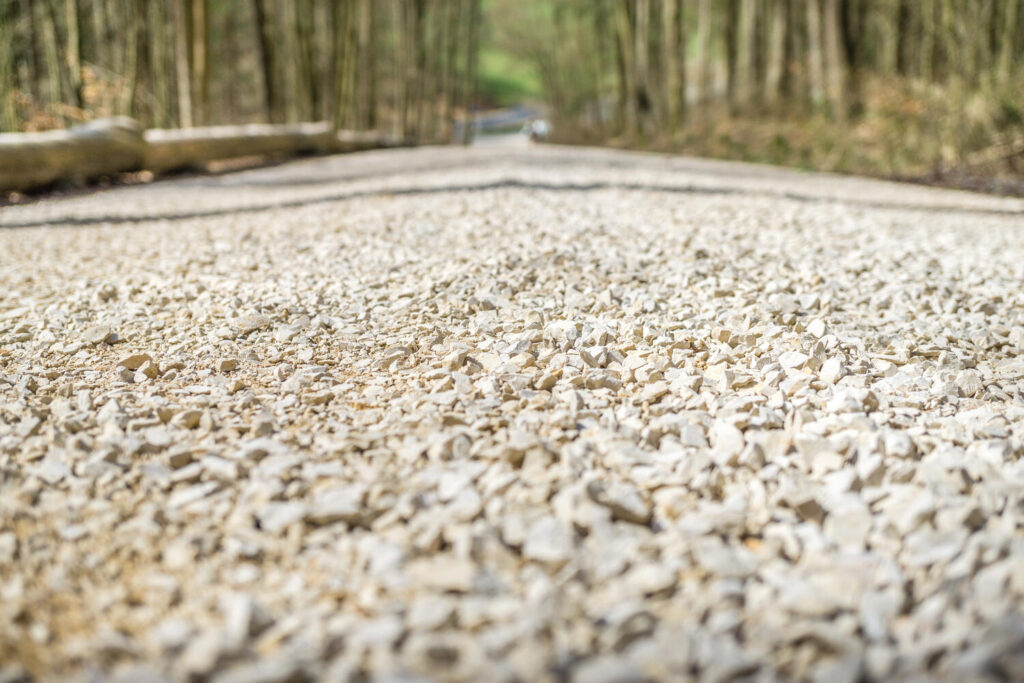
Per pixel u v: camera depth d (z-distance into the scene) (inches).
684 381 112.0
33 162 336.2
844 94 651.5
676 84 788.6
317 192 324.2
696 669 56.5
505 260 172.7
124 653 58.4
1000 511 77.9
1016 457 92.9
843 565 68.6
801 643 58.4
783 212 262.8
